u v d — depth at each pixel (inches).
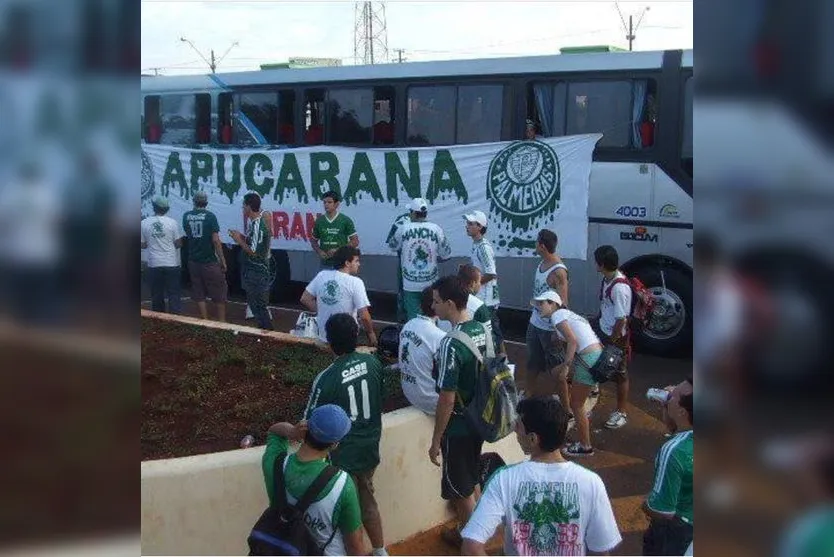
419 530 214.7
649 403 314.7
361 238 446.0
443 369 186.9
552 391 319.6
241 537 185.6
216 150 491.8
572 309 403.2
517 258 410.3
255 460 187.0
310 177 460.4
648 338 388.2
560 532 128.6
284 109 483.2
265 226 369.1
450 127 423.5
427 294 213.6
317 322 276.7
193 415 230.4
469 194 411.2
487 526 129.1
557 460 132.4
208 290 402.9
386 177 434.9
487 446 234.4
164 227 395.2
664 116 376.5
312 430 142.3
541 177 390.3
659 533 139.1
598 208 394.0
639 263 387.9
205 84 513.0
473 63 415.8
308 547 143.1
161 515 178.7
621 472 251.0
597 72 388.2
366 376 181.6
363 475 182.4
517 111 406.0
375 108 447.5
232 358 275.3
